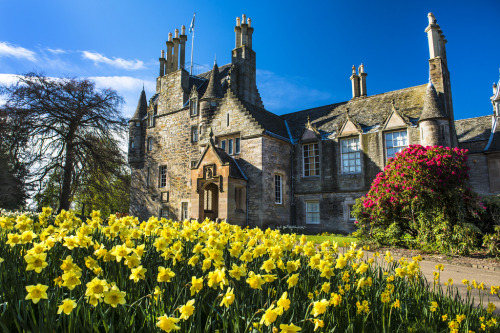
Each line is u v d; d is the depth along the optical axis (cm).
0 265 375
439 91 2272
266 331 298
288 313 355
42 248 355
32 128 2642
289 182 2586
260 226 2266
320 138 2512
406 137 2189
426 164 1387
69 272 302
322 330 328
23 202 2695
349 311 396
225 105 2647
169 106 3462
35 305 358
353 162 2375
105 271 419
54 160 2730
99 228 640
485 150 2355
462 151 1448
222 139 2648
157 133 3525
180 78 3419
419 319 454
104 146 2917
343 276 438
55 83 2736
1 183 2478
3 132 2564
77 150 2767
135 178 3706
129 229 535
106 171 2908
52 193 2909
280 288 397
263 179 2336
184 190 3147
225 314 327
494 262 1065
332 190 2400
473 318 470
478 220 1396
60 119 2755
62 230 459
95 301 264
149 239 529
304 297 423
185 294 346
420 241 1335
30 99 2661
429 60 2352
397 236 1394
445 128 2019
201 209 2323
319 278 483
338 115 2688
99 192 2939
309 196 2508
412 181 1370
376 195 1495
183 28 3606
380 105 2511
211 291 383
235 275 334
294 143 2645
